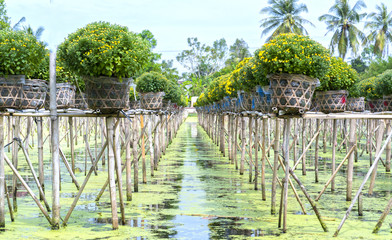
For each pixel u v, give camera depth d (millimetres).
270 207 8562
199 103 35250
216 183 11406
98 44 6098
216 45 83062
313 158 17281
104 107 6406
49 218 6891
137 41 6543
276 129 7789
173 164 15469
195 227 7102
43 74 8102
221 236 6609
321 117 6832
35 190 10094
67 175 12430
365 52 56938
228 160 16719
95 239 6363
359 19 36812
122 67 6254
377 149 9828
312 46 6285
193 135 31344
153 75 13008
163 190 10359
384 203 9016
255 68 7000
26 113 6504
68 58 6391
